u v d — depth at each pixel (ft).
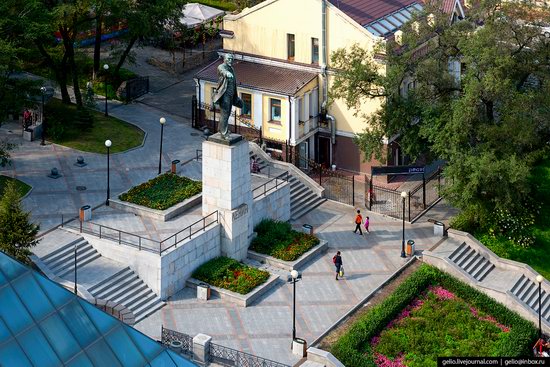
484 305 269.64
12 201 242.58
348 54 306.96
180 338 241.35
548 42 297.12
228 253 277.23
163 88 375.66
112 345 168.76
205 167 273.95
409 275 279.08
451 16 351.05
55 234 268.82
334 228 300.81
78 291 250.57
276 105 327.06
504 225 298.56
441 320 262.06
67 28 338.13
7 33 304.30
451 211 312.09
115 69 363.56
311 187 315.99
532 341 260.21
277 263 278.46
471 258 288.30
